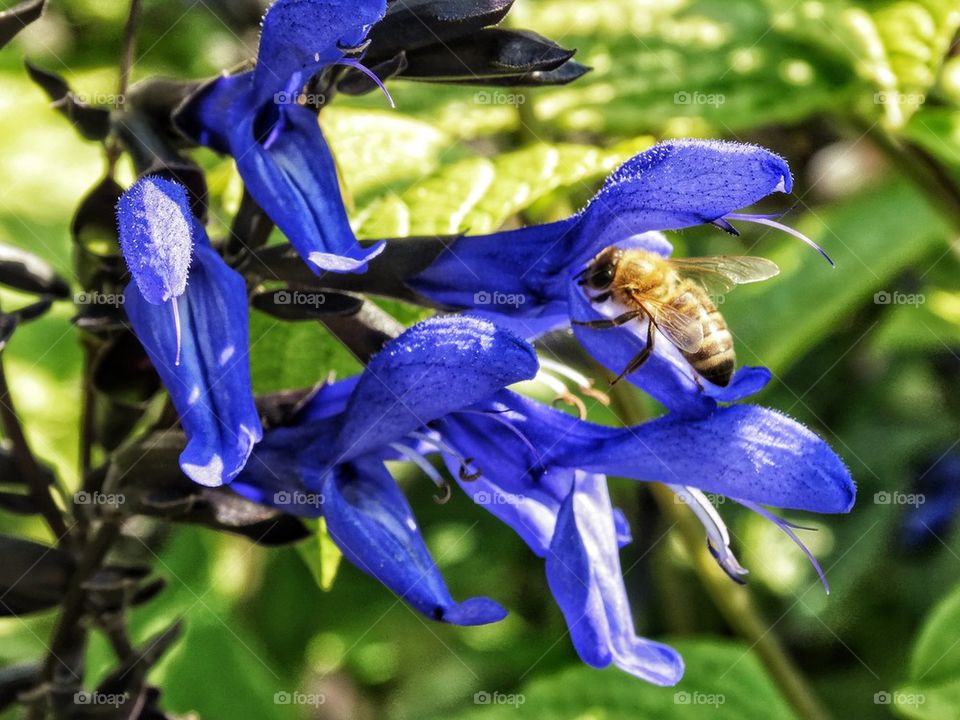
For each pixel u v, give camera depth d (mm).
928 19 150
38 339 166
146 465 114
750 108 151
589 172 144
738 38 154
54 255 170
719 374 123
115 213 114
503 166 144
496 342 103
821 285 165
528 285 113
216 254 107
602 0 158
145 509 114
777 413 106
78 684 123
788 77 151
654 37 156
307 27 103
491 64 110
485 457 111
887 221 169
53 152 173
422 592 105
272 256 113
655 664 107
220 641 171
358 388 107
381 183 147
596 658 106
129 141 112
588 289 122
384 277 113
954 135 150
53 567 119
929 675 142
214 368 103
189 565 176
